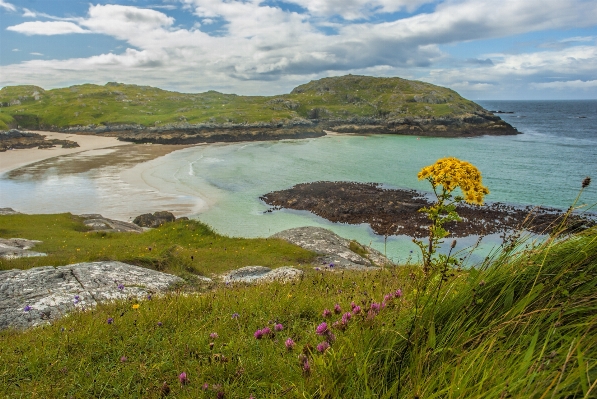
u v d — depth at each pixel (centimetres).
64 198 5822
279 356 469
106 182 6950
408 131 17262
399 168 8644
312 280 1123
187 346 541
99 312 845
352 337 420
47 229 3562
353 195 6041
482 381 282
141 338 594
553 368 275
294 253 2589
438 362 353
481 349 325
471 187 436
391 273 1005
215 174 7925
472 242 3953
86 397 461
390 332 405
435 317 406
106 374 499
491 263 443
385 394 328
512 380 277
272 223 4888
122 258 1791
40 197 5862
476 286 409
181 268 1814
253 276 1800
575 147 11569
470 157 9819
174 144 14100
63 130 18550
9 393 484
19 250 2389
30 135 14375
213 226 4688
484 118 18638
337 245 2916
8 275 1330
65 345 601
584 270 376
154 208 5400
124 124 18838
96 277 1347
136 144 13775
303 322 621
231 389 422
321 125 19738
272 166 8950
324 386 357
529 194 5878
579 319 325
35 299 1116
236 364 477
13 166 8525
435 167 462
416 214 5091
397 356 384
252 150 12219
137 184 6844
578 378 258
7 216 4075
